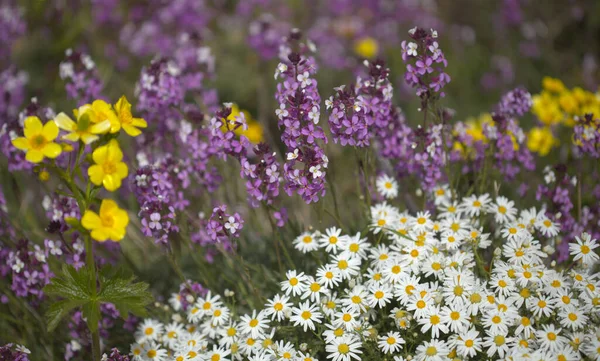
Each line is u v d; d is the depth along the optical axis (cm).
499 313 108
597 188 123
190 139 120
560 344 106
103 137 106
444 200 120
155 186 116
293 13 201
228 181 129
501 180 122
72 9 176
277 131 150
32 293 116
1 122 138
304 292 113
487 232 118
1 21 164
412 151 119
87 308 107
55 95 158
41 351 119
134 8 183
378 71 114
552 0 204
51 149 104
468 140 122
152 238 125
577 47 198
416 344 110
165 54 169
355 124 111
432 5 211
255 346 111
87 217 104
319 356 113
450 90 186
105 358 110
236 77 171
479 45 203
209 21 194
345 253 113
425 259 112
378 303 112
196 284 117
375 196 121
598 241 119
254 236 126
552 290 109
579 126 118
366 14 201
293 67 112
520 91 121
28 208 133
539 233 116
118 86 163
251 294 119
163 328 117
